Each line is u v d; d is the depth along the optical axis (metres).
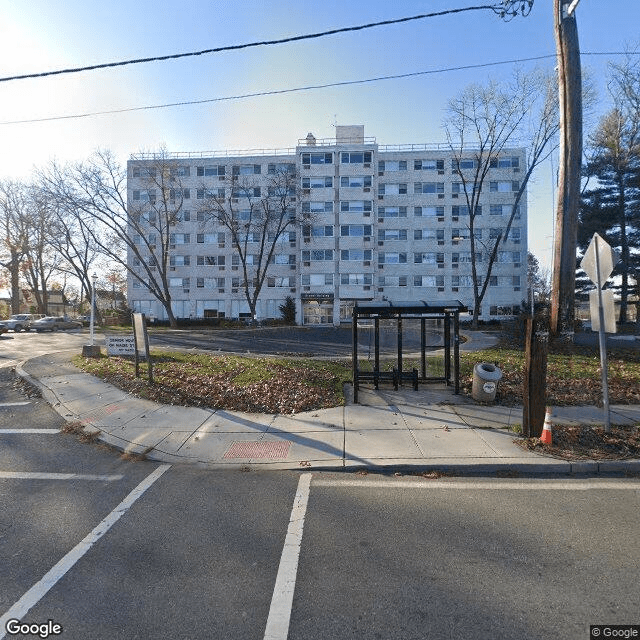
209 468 5.64
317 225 46.16
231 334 29.16
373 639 2.62
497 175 46.84
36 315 38.72
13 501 4.64
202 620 2.79
